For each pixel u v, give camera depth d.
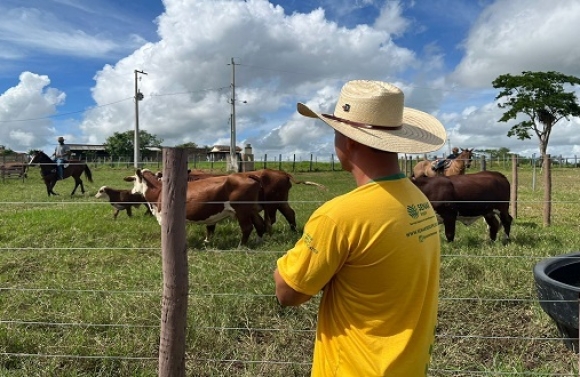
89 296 4.89
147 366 3.62
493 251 6.65
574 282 3.94
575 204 12.91
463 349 3.89
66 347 3.77
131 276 5.60
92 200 14.66
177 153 2.53
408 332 1.70
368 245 1.64
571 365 3.53
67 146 17.00
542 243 7.32
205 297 4.63
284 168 34.56
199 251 7.17
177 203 2.56
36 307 4.62
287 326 4.20
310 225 1.72
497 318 4.46
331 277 1.73
